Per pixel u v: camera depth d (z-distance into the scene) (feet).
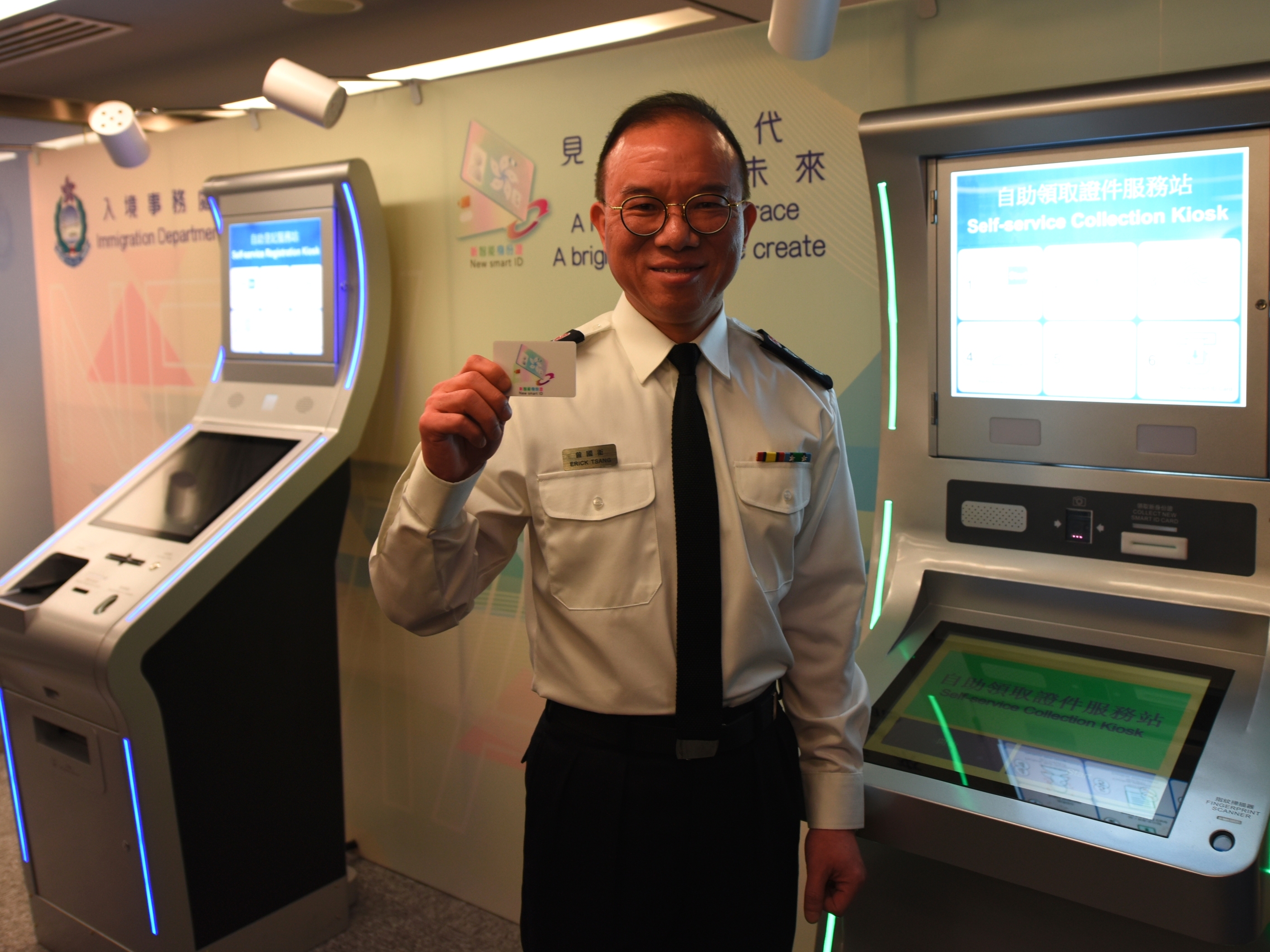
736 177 4.32
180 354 11.11
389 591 4.30
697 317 4.47
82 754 7.71
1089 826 3.81
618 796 4.40
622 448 4.51
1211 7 5.31
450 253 8.73
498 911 9.01
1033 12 5.84
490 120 8.31
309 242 8.33
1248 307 4.50
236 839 7.81
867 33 6.44
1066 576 5.03
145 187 11.09
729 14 7.23
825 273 6.81
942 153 4.99
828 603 4.81
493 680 8.82
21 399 12.64
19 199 12.44
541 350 3.99
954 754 4.39
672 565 4.45
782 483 4.56
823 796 4.46
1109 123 4.53
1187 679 4.64
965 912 4.62
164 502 8.21
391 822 9.73
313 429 8.25
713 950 4.54
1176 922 3.59
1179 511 4.77
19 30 7.64
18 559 12.82
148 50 8.23
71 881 7.95
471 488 4.16
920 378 5.37
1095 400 4.91
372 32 7.60
